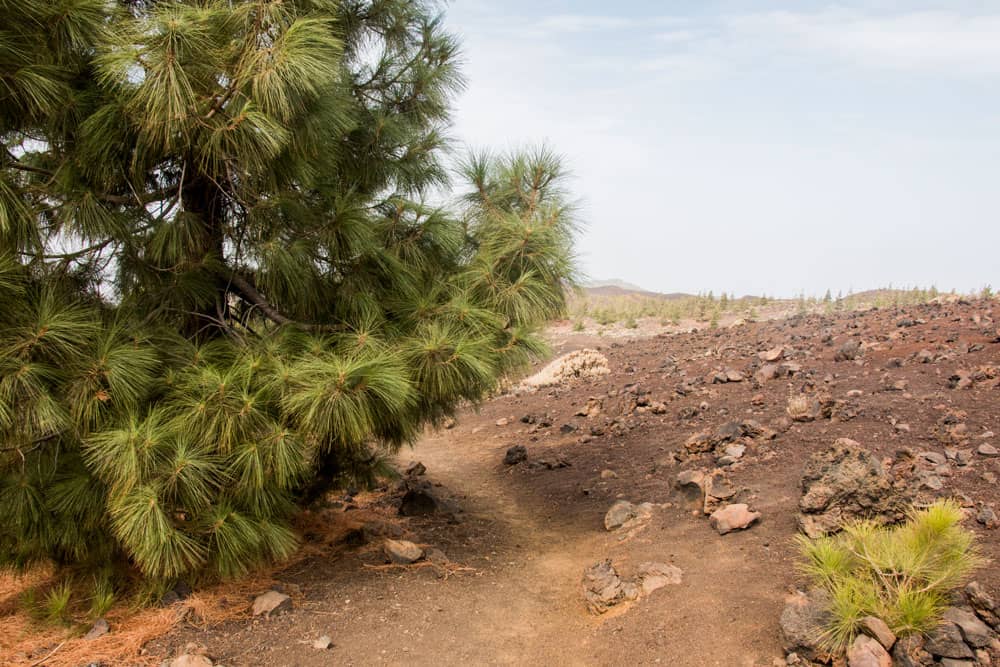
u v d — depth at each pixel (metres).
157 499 3.88
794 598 3.80
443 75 6.42
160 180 4.96
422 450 11.60
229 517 4.30
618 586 4.58
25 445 4.12
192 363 4.53
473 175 5.87
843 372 9.34
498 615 4.62
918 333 10.77
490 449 10.92
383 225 5.38
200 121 3.92
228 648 3.95
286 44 3.76
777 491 5.46
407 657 3.97
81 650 3.89
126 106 3.88
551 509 7.20
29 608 4.37
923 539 3.45
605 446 8.93
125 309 4.74
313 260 5.05
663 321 38.84
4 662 3.75
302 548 5.86
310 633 4.20
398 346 4.94
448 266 5.83
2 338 3.68
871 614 3.34
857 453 4.64
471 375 5.07
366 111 6.10
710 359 12.94
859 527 3.83
